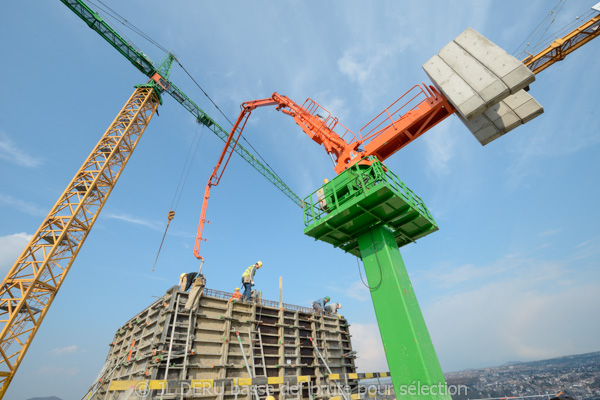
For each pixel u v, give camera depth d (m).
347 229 11.45
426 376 7.94
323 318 23.31
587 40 33.75
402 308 9.07
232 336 17.16
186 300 16.39
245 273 21.70
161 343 14.38
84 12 37.38
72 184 33.03
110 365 20.19
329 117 19.61
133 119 40.31
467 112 10.05
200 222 43.38
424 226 12.19
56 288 28.55
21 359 24.84
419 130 14.66
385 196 9.82
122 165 38.22
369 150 15.50
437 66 11.30
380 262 10.26
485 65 10.23
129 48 42.06
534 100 11.41
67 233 30.42
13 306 25.69
